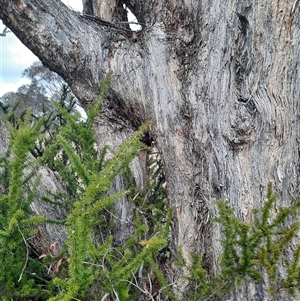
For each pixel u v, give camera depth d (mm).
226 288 1877
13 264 1911
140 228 2211
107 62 2838
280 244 1624
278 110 2311
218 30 2502
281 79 2309
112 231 2674
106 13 3104
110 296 1942
